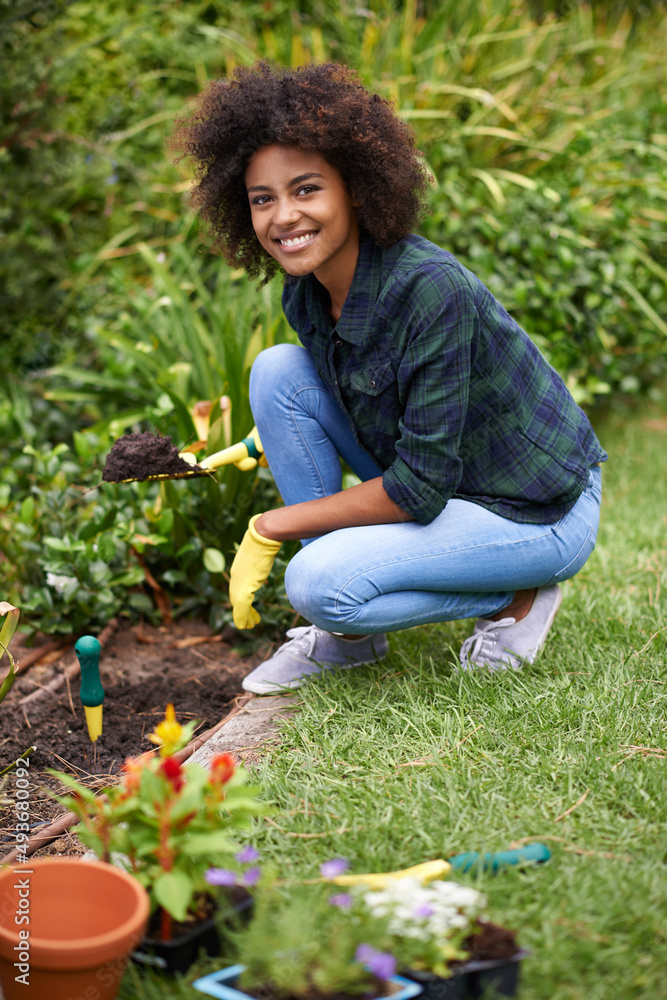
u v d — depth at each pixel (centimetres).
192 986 126
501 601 217
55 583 251
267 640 260
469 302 180
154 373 327
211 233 206
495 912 136
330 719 198
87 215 438
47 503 273
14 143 391
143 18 461
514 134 423
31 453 289
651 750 180
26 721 224
